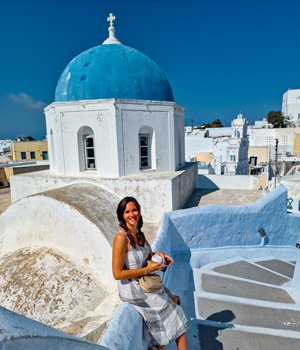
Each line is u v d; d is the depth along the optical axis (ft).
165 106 35.42
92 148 35.01
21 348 4.81
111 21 37.99
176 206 32.76
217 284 24.04
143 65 35.22
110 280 22.21
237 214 30.50
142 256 10.23
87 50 37.37
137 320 10.25
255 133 163.12
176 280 23.41
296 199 34.86
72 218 23.66
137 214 10.23
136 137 33.86
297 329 17.60
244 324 18.07
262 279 25.44
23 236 26.23
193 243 28.73
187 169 40.55
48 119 38.65
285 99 227.40
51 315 19.75
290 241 33.86
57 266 23.03
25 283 21.71
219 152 130.62
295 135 138.82
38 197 24.77
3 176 68.74
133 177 32.42
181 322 10.55
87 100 32.63
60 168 35.76
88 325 17.02
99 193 29.84
